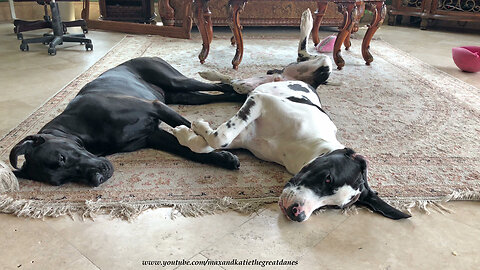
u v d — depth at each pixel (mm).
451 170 1905
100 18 5508
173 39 4742
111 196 1624
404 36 5355
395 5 6129
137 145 1997
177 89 2523
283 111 1786
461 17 5527
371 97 2924
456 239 1451
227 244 1382
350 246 1396
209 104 2662
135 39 4680
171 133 2121
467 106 2775
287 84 2229
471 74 3611
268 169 1867
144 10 5500
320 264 1307
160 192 1658
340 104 2756
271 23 5148
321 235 1447
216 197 1635
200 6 3449
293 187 1429
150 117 1974
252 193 1673
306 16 2881
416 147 2135
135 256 1312
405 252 1377
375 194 1586
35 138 1625
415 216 1577
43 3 4633
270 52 4219
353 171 1438
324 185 1400
